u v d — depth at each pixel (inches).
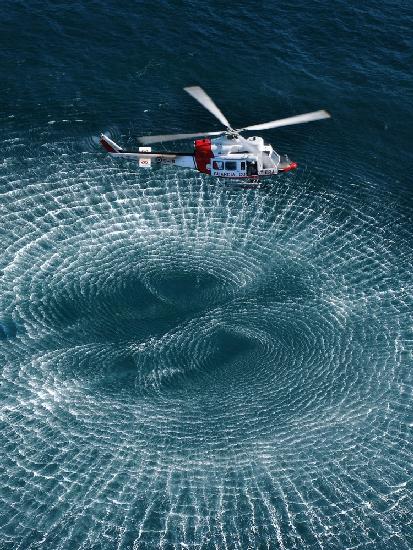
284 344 2630.4
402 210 3058.6
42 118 3309.5
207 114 3378.4
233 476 2213.3
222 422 2372.0
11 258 2792.8
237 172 2864.2
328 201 3083.2
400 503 2155.5
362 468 2249.0
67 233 2898.6
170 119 3348.9
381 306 2738.7
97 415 2359.7
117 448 2267.5
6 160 3129.9
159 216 2994.6
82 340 2581.2
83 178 3090.6
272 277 2837.1
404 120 3400.6
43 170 3107.8
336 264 2874.0
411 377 2514.8
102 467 2213.3
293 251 2915.8
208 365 2559.1
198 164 2898.6
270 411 2413.9
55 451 2245.3
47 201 2994.6
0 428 2294.5
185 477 2202.3
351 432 2352.4
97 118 3324.3
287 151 3245.6
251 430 2352.4
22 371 2461.9
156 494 2151.8
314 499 2161.7
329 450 2298.2
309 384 2502.5
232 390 2480.3
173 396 2448.3
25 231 2883.9
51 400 2386.8
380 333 2652.6
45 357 2511.1
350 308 2736.2
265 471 2231.8
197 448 2288.4
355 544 2053.4
